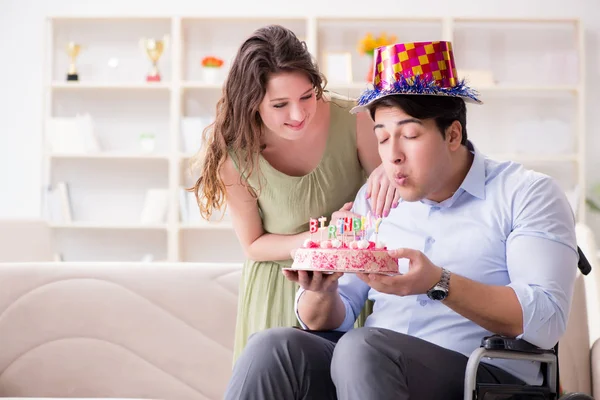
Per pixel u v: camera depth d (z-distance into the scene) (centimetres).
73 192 647
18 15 649
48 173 622
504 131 639
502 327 172
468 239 191
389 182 207
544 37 643
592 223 625
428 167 179
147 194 623
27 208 646
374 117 185
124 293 299
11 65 648
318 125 229
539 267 177
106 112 650
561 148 618
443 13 642
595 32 642
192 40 649
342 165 233
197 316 298
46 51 630
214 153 228
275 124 214
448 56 185
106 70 650
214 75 624
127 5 650
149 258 630
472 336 187
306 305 196
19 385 295
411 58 183
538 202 185
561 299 175
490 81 613
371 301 227
